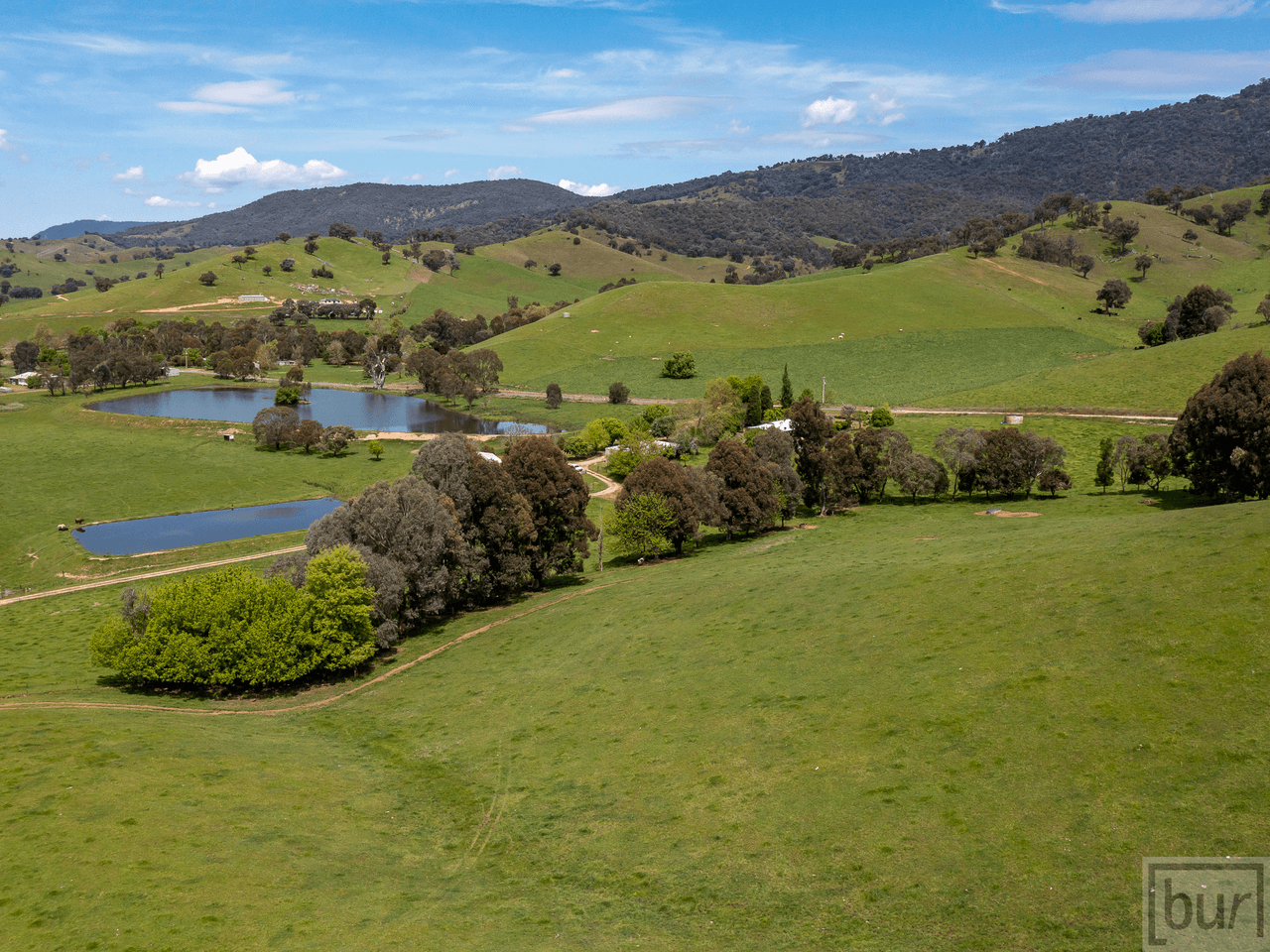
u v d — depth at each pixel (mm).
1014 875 22359
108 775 33031
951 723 30500
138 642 51812
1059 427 122750
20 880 25266
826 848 25469
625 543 76938
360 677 53094
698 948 22062
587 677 44656
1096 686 29953
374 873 27609
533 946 22672
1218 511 43469
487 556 67812
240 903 24750
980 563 46062
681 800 30156
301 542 97938
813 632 43031
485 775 35438
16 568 93312
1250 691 26906
